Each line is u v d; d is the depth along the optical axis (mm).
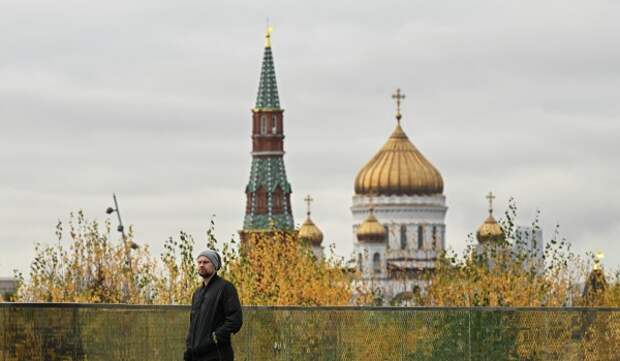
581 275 136500
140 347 52625
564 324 67125
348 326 60125
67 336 50406
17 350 49094
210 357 44000
